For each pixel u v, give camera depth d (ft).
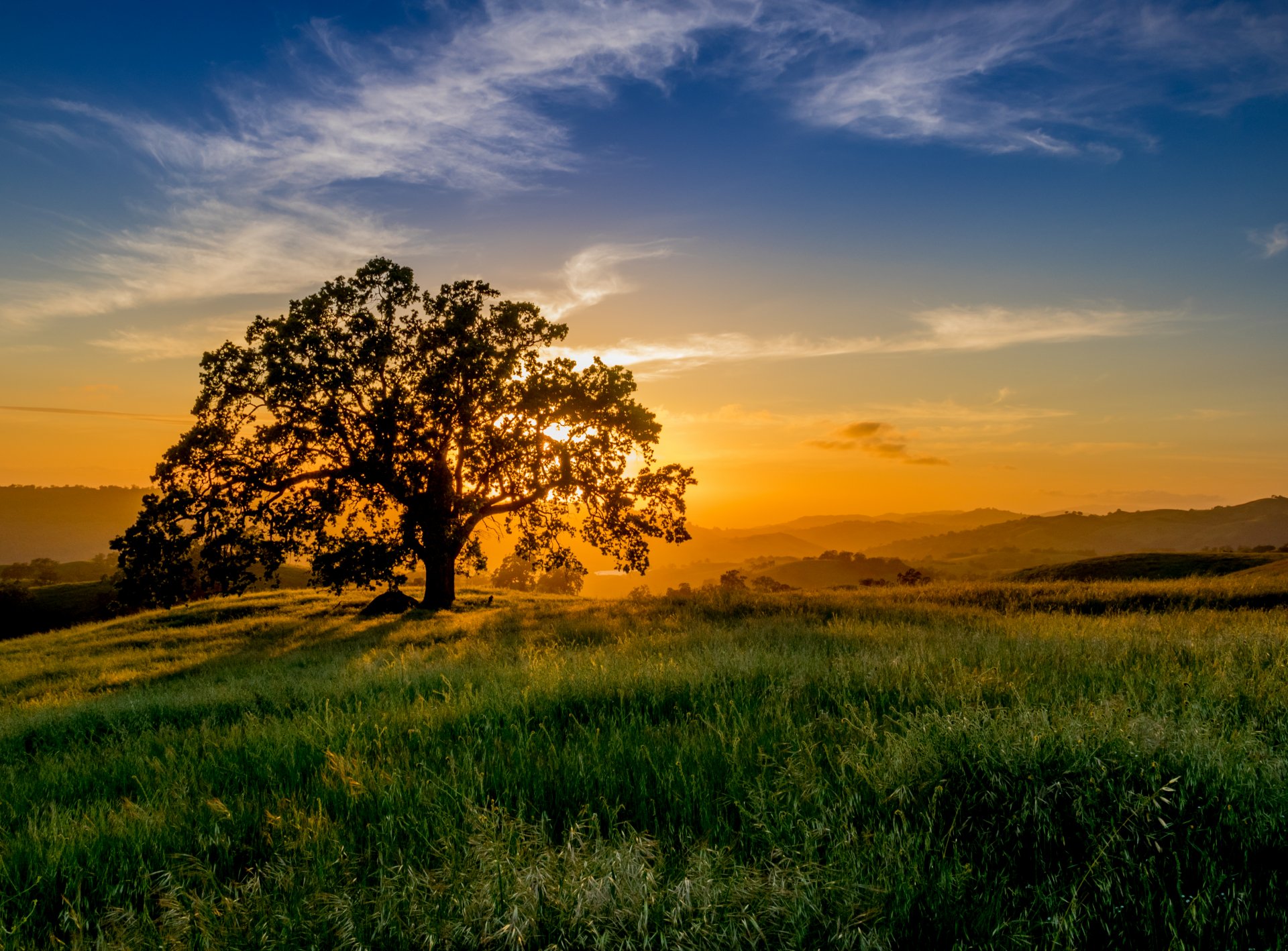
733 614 57.31
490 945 7.95
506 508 99.76
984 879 8.99
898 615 50.88
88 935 9.20
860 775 11.68
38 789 16.93
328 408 88.17
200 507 87.40
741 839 10.18
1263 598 58.13
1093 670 20.75
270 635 79.51
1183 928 8.02
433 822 11.14
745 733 14.65
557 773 13.15
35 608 252.01
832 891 8.24
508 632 56.13
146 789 15.03
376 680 29.73
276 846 10.98
